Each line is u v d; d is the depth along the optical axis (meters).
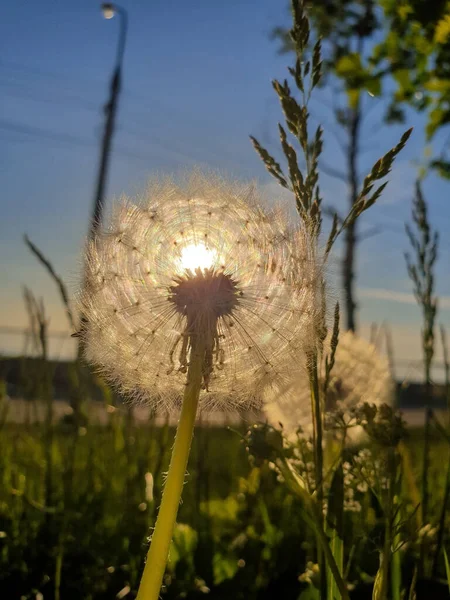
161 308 0.11
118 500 0.22
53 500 0.20
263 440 0.11
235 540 0.20
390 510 0.11
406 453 0.17
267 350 0.11
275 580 0.17
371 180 0.10
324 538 0.10
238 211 0.12
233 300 0.11
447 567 0.12
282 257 0.11
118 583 0.18
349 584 0.15
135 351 0.11
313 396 0.11
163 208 0.12
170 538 0.10
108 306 0.11
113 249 0.12
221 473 0.27
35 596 0.17
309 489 0.11
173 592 0.17
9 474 0.21
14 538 0.19
